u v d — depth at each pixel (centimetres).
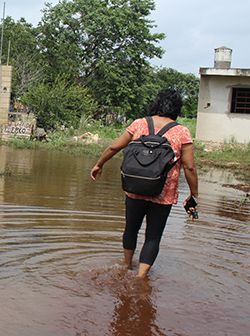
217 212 819
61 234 581
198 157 2161
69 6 4041
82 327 346
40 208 727
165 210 449
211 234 641
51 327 341
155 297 410
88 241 559
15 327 337
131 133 461
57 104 2703
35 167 1308
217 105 2545
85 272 456
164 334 344
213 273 481
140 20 4116
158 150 429
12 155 1620
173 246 566
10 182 980
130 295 411
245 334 351
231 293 431
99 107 4031
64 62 3891
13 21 4269
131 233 469
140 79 4247
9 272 442
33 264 468
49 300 388
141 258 451
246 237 639
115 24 4016
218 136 2548
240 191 1155
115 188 1000
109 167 1498
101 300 396
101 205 789
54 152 1900
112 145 468
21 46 3969
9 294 393
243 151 2223
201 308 394
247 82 2492
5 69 2448
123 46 4138
